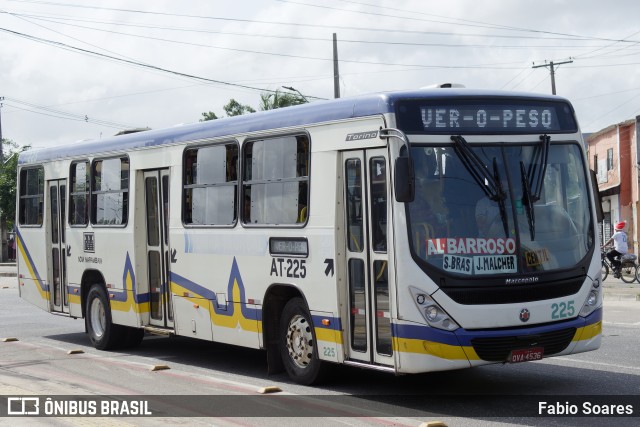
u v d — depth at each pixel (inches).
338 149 381.1
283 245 411.8
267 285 423.2
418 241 344.2
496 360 345.4
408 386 407.5
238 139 447.5
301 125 402.9
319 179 390.9
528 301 352.2
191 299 482.3
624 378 412.8
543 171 366.6
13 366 498.3
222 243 456.1
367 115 364.8
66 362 512.4
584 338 367.2
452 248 345.7
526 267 354.6
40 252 639.8
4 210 1862.7
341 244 381.4
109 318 559.5
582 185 379.6
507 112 367.2
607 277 1098.1
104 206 564.7
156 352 554.9
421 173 349.1
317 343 394.6
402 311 344.2
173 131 502.6
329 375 406.9
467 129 359.6
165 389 414.9
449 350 339.3
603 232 1545.3
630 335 562.3
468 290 343.6
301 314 410.0
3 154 1994.3
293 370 417.4
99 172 572.4
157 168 514.6
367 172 366.6
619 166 1409.9
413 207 345.7
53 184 630.5
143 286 528.7
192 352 551.8
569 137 380.8
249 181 438.9
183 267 488.4
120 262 543.2
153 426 329.4
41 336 656.4
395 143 350.0
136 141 533.6
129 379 446.9
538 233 360.5
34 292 650.2
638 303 798.5
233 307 448.8
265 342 429.7
